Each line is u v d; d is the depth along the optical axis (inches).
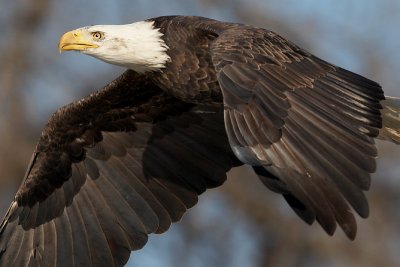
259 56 529.3
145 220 619.8
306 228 1011.3
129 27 600.7
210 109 618.8
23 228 629.9
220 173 618.5
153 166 625.0
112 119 629.9
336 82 527.5
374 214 967.6
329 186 487.8
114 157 629.6
